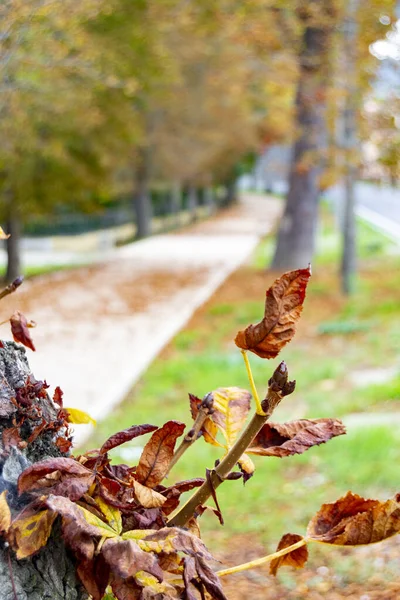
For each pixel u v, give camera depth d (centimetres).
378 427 648
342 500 158
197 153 3712
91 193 2073
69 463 133
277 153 3691
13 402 146
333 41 1291
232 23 1409
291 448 155
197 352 1198
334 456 596
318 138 1559
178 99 2727
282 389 137
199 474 592
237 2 1420
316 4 1288
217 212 5919
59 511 124
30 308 1622
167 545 130
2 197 1912
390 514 145
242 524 476
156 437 149
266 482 564
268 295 137
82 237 4094
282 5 1314
